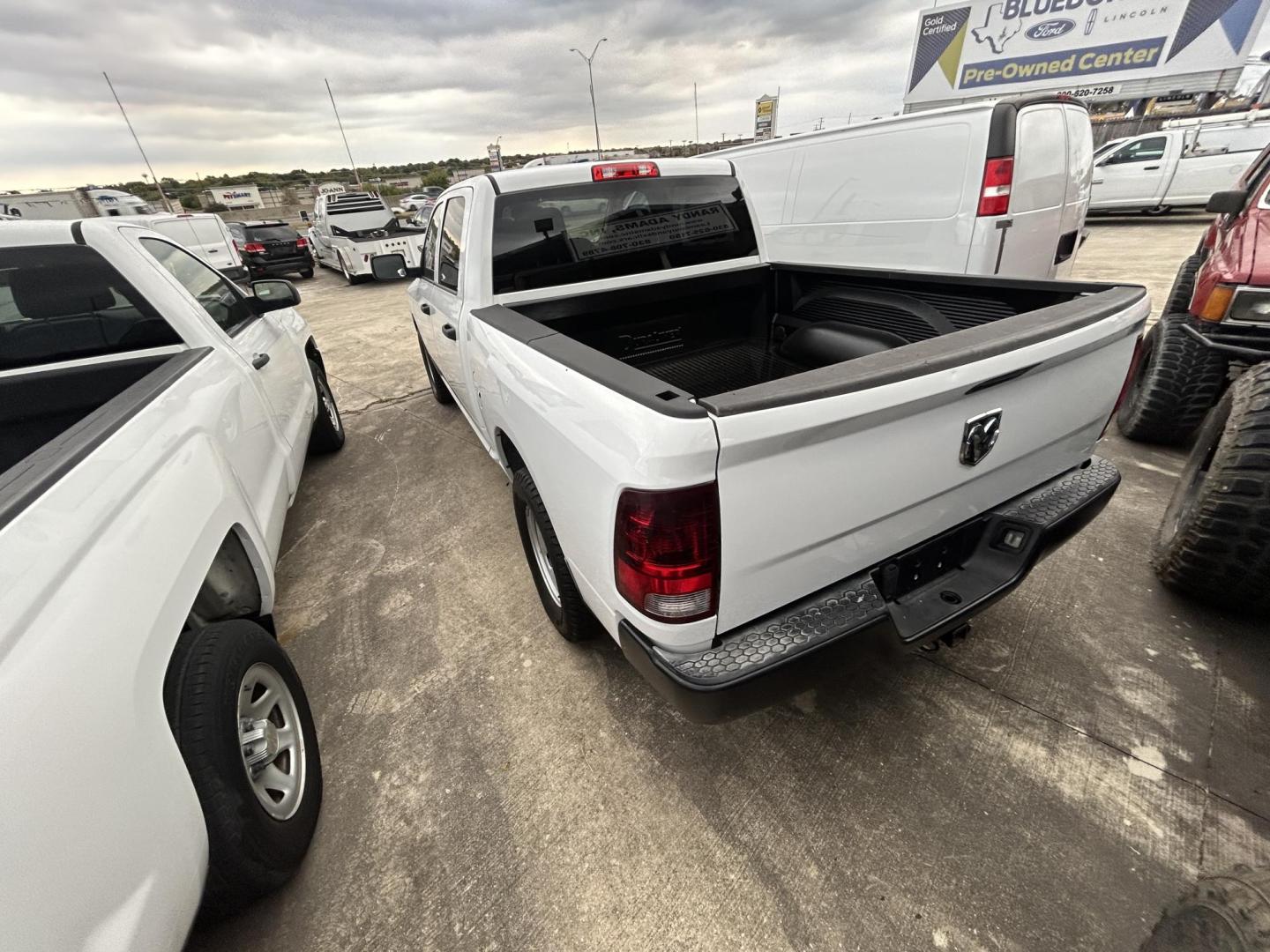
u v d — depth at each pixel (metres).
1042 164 3.94
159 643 1.25
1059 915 1.44
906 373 1.29
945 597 1.66
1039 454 1.78
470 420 3.44
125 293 2.33
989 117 3.72
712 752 1.94
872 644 1.46
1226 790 1.69
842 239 4.79
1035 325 1.56
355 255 12.70
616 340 2.94
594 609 1.73
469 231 2.63
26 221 2.21
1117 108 19.84
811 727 1.99
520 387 1.81
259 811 1.50
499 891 1.59
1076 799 1.70
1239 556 2.04
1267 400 1.99
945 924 1.44
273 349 3.31
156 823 1.09
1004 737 1.90
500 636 2.53
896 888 1.52
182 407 1.85
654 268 2.90
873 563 1.55
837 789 1.79
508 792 1.86
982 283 2.27
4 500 1.03
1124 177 12.30
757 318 3.31
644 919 1.51
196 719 1.38
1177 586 2.31
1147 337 3.69
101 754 1.00
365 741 2.07
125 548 1.24
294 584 2.99
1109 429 3.88
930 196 4.11
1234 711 1.92
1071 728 1.91
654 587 1.26
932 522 1.61
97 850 0.95
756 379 2.93
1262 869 1.20
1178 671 2.07
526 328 2.00
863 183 4.52
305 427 3.54
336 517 3.61
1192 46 17.34
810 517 1.32
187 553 1.48
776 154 5.21
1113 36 18.12
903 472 1.43
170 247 2.91
